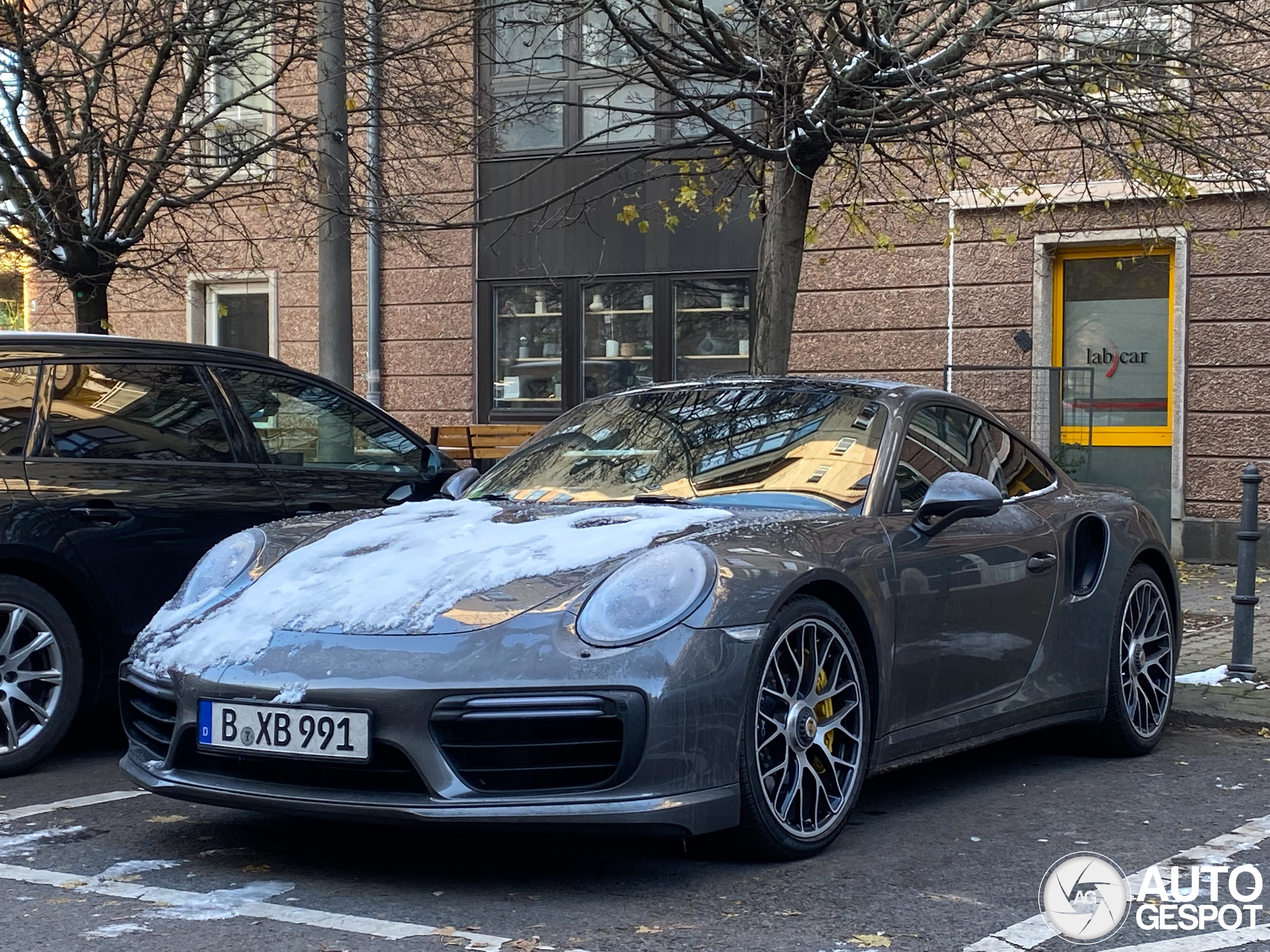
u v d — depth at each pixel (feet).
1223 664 23.04
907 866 12.46
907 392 15.94
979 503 13.92
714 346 43.91
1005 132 31.24
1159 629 18.30
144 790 13.82
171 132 31.73
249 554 13.94
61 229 30.83
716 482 14.69
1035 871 12.35
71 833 13.78
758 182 30.30
